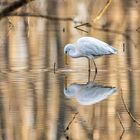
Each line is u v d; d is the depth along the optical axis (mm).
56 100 14430
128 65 18625
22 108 13766
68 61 19484
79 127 12367
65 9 28641
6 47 22031
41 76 17266
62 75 17500
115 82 16422
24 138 11734
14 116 13180
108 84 16219
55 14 27625
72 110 13578
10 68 18469
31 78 17000
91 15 27484
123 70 18000
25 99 14531
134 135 11805
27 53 20875
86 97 14688
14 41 23125
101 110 13609
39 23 26219
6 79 16844
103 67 18516
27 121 12812
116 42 22688
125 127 12305
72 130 12195
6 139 11703
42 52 21016
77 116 13102
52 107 13789
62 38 23641
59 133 12000
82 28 25219
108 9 28719
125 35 24078
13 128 12383
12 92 15219
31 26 25828
